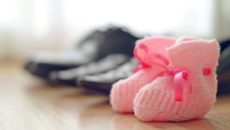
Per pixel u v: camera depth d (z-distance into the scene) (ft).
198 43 1.40
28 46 5.32
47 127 1.37
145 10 4.11
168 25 4.11
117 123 1.41
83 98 2.07
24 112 1.63
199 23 4.09
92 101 1.94
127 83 1.58
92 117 1.52
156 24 4.11
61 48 5.21
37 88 2.73
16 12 5.22
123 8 4.19
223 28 3.93
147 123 1.40
